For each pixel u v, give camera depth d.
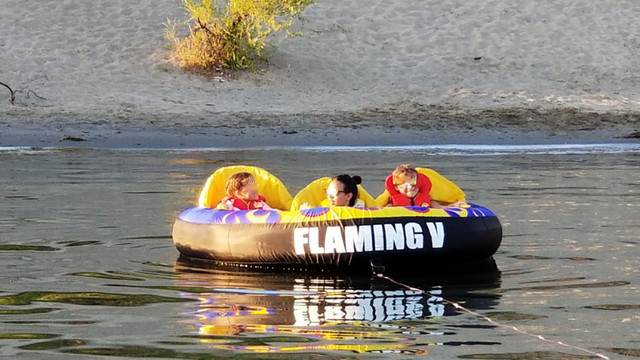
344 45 83.06
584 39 86.38
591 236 27.95
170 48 79.56
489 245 23.70
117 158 52.75
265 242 23.22
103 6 84.44
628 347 16.55
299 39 83.19
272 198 27.83
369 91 76.00
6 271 23.00
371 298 20.25
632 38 86.94
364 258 22.53
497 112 71.25
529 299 20.11
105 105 68.19
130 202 35.69
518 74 80.44
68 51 77.44
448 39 84.94
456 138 63.75
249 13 76.94
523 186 40.81
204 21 78.19
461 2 90.81
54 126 62.50
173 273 22.94
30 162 50.38
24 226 29.98
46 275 22.55
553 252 25.45
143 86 73.44
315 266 22.92
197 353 16.11
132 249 26.11
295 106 71.38
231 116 67.19
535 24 88.06
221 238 23.86
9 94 69.25
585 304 19.64
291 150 57.94
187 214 25.42
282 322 18.17
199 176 44.34
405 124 67.00
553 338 17.06
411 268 23.09
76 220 31.28
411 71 79.81
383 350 16.31
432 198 26.98
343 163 50.47
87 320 18.38
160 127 63.28
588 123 69.12
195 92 73.25
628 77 81.00
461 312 18.98
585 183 42.00
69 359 15.84
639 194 37.97
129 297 20.31
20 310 19.14
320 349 16.33
